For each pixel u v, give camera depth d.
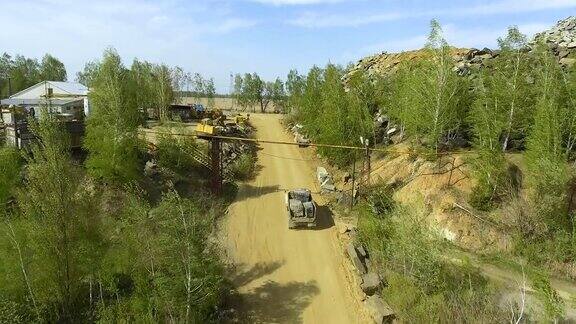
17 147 33.62
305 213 35.66
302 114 66.69
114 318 22.59
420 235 26.86
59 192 21.22
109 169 34.22
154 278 22.88
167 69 74.56
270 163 51.50
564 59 43.72
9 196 28.45
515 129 36.31
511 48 36.56
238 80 105.94
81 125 38.94
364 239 33.03
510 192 32.00
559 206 29.66
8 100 54.75
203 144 50.44
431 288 25.72
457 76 39.31
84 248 22.34
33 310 21.95
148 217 25.25
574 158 33.22
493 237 30.72
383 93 52.72
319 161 52.34
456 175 34.84
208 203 39.41
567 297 25.33
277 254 32.19
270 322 25.19
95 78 37.16
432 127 37.72
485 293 24.78
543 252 29.27
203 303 23.86
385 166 42.22
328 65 56.16
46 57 98.44
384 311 24.64
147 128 54.59
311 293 27.75
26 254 22.06
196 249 23.27
